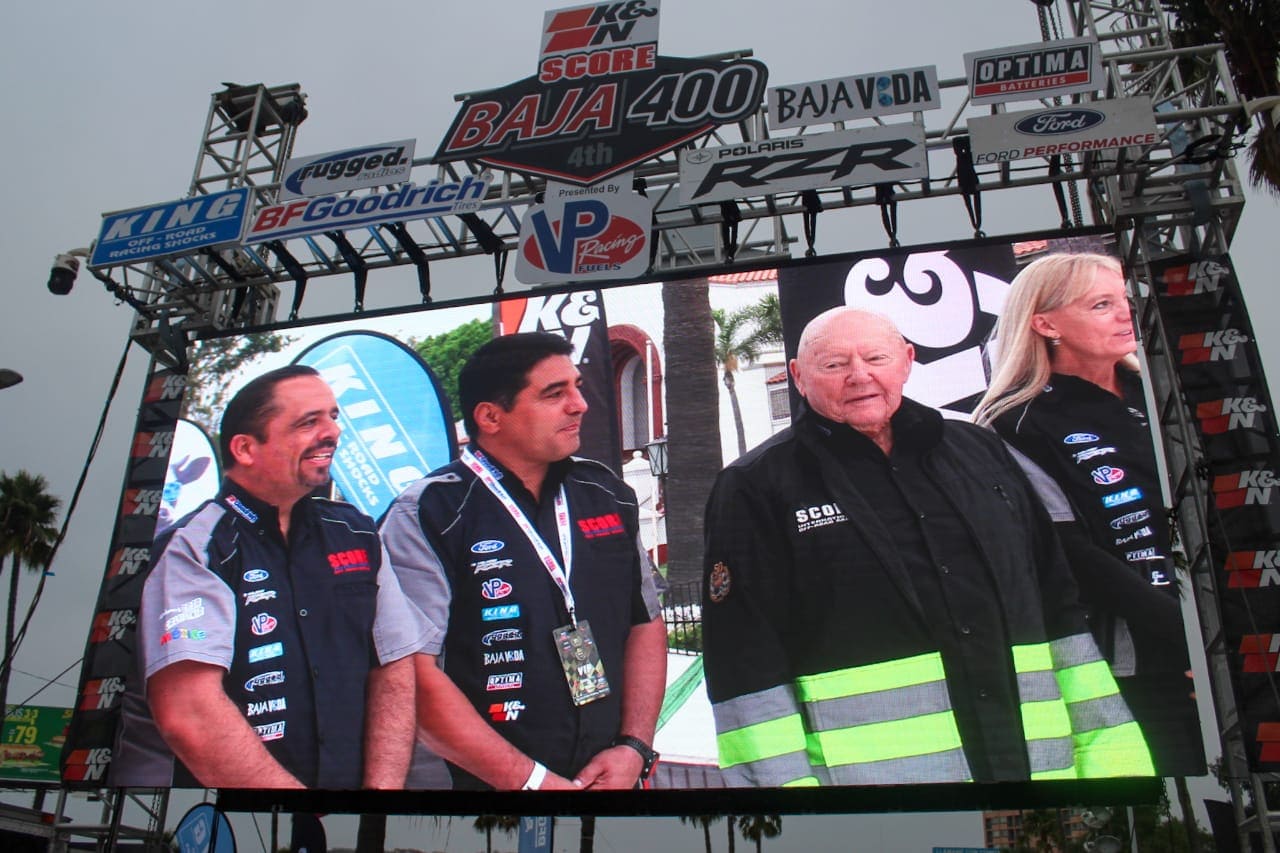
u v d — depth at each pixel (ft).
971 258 46.44
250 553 46.37
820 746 39.14
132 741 43.91
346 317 51.60
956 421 43.68
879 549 41.47
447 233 54.24
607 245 50.11
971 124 47.67
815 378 45.52
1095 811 60.34
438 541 44.80
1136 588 39.42
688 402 46.34
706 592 42.50
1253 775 38.63
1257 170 54.49
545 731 40.81
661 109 52.21
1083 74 48.49
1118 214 47.47
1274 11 53.11
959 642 39.47
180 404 53.67
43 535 131.85
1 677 49.55
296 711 42.73
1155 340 48.83
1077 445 42.16
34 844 93.66
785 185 48.91
